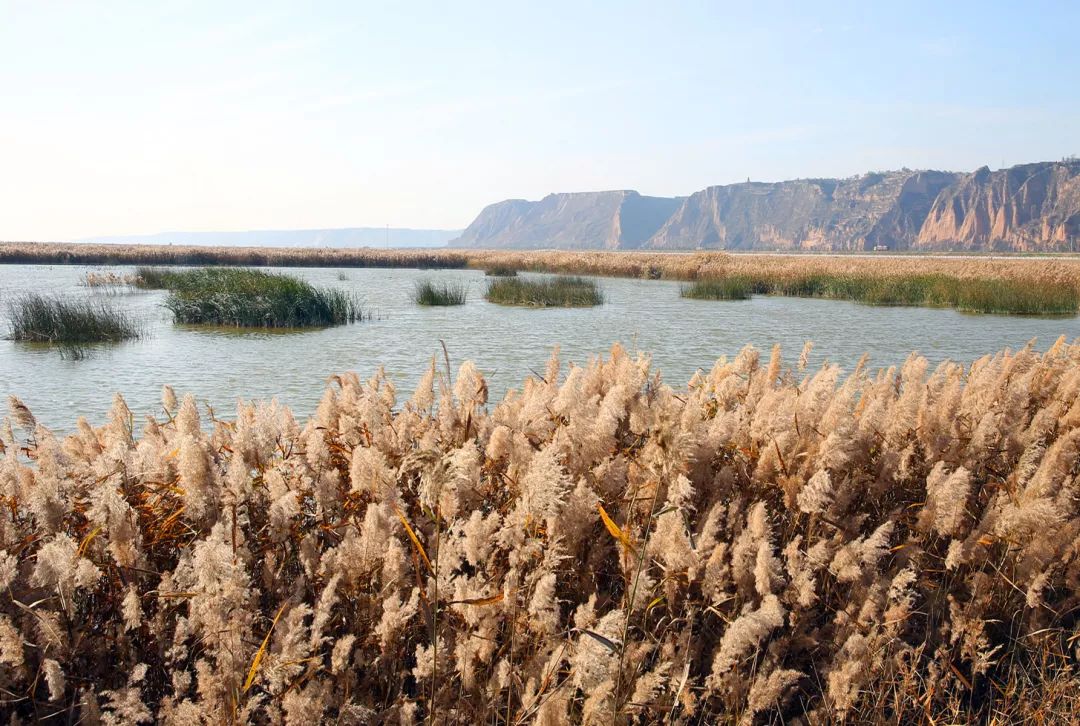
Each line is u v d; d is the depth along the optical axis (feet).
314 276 175.22
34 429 13.41
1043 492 13.16
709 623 11.09
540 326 80.59
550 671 8.59
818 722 10.10
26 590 9.52
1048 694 11.22
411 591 10.28
